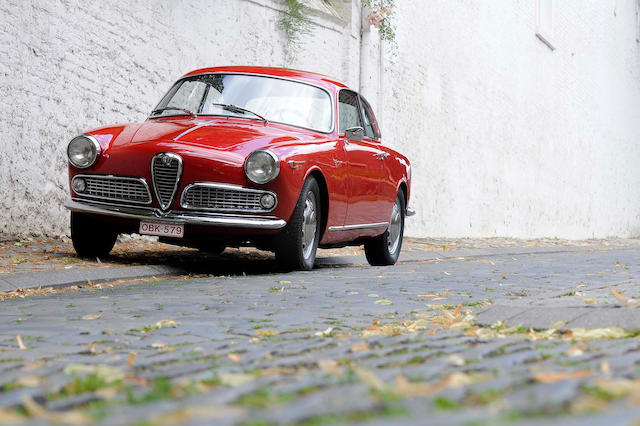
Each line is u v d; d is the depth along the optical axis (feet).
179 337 13.97
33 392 9.03
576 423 6.04
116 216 25.86
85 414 7.34
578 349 11.50
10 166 33.27
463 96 69.00
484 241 64.39
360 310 17.85
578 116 98.22
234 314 16.97
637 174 122.01
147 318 16.28
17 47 33.24
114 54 38.09
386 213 32.89
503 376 9.34
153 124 27.66
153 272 25.81
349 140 29.48
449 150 66.64
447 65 65.87
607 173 108.99
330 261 34.73
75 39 35.96
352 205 29.45
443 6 64.85
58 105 35.37
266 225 25.21
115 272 24.79
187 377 9.91
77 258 28.04
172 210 25.44
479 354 11.41
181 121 28.17
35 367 11.06
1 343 13.33
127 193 25.88
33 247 31.24
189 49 42.45
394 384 8.73
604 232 108.06
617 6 111.75
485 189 73.82
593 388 7.88
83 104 36.68
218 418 6.72
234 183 25.08
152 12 40.04
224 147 25.49
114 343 13.33
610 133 110.11
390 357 11.35
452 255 43.11
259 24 46.68
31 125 34.14
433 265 32.32
